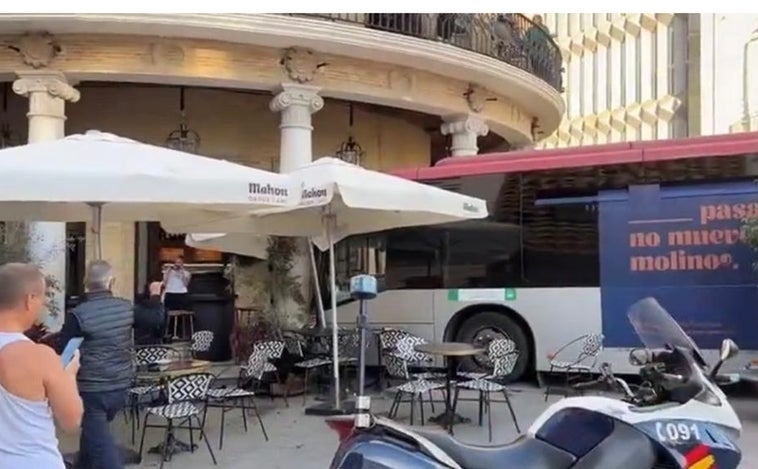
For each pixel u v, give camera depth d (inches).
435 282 450.9
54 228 466.0
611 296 408.2
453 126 610.9
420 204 320.5
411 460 150.2
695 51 1051.3
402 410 374.0
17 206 315.9
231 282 547.2
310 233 396.2
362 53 519.8
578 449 156.6
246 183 260.7
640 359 169.8
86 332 223.9
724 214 387.9
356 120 655.8
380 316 462.0
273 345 360.8
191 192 245.4
